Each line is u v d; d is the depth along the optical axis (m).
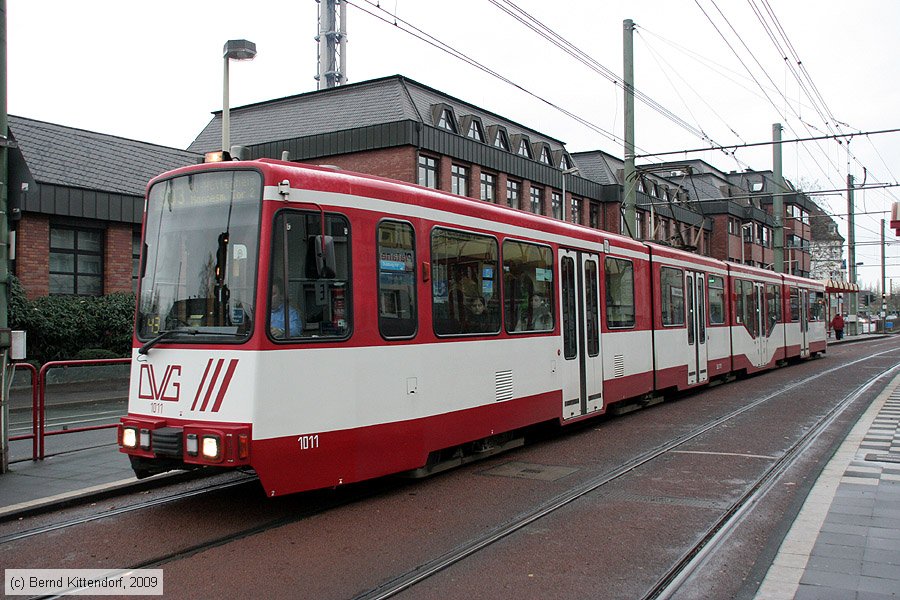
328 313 7.04
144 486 8.00
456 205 8.78
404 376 7.75
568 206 40.69
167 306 7.07
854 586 4.84
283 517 6.93
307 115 33.66
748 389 17.88
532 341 10.16
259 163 6.81
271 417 6.49
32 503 7.03
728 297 19.20
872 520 6.39
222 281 6.77
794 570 5.16
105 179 22.81
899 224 15.95
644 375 13.90
